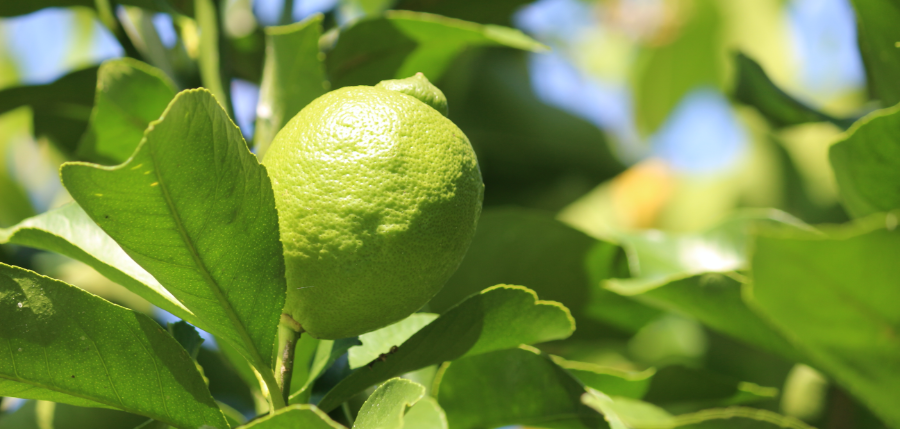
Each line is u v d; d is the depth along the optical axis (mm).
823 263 497
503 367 569
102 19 686
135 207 469
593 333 731
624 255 686
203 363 703
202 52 654
